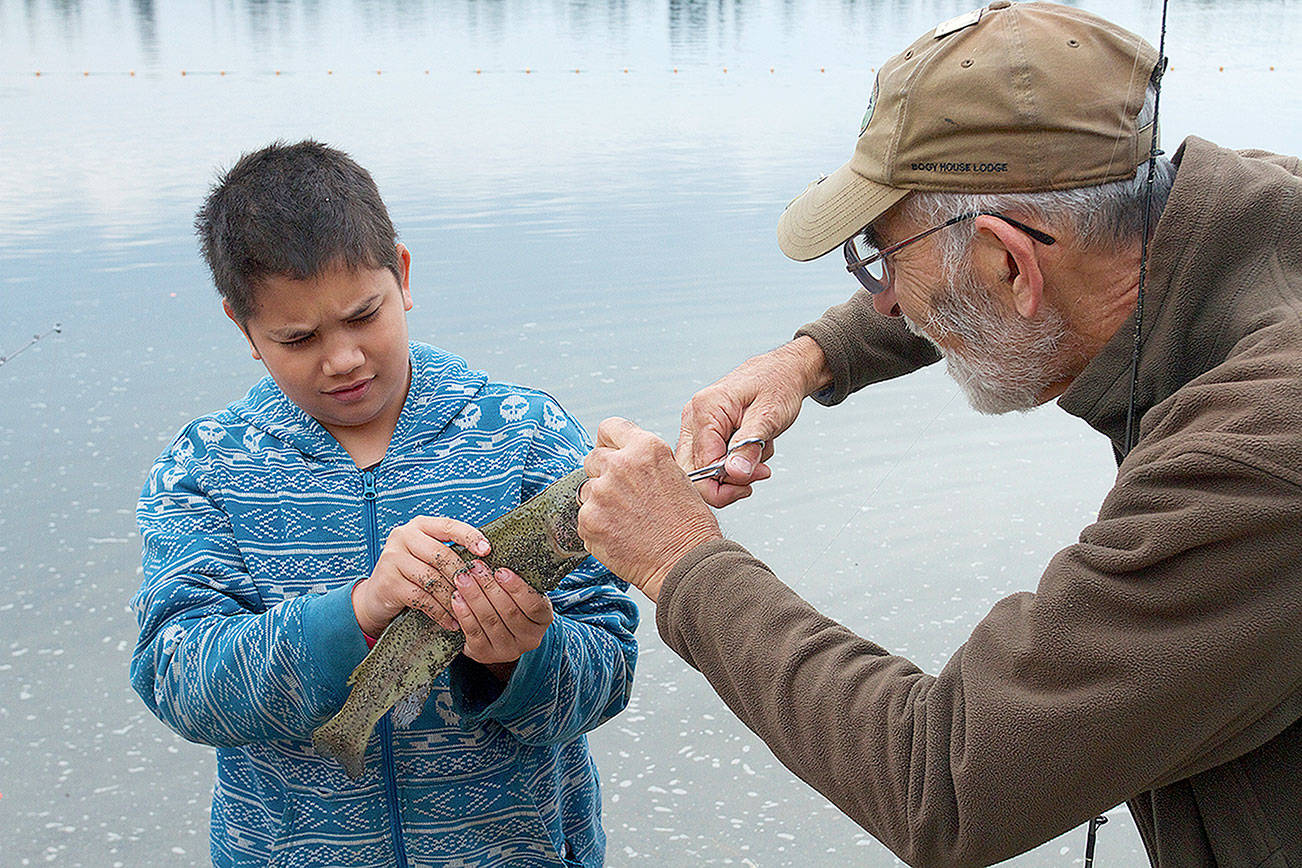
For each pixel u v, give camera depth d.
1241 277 1.63
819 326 2.58
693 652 1.80
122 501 4.93
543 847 2.15
